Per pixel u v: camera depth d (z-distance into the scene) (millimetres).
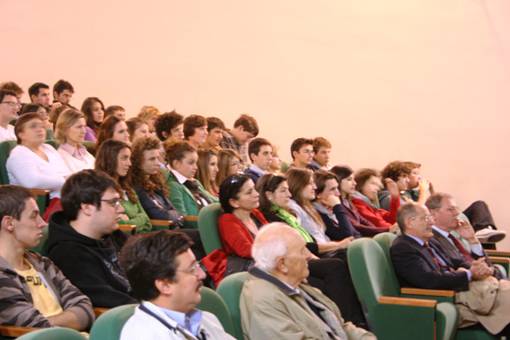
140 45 7895
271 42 7938
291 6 7926
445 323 3885
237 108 7918
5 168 4715
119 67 7867
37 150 4746
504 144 7770
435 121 7863
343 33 7941
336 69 7914
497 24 7773
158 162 4820
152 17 7914
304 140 6551
